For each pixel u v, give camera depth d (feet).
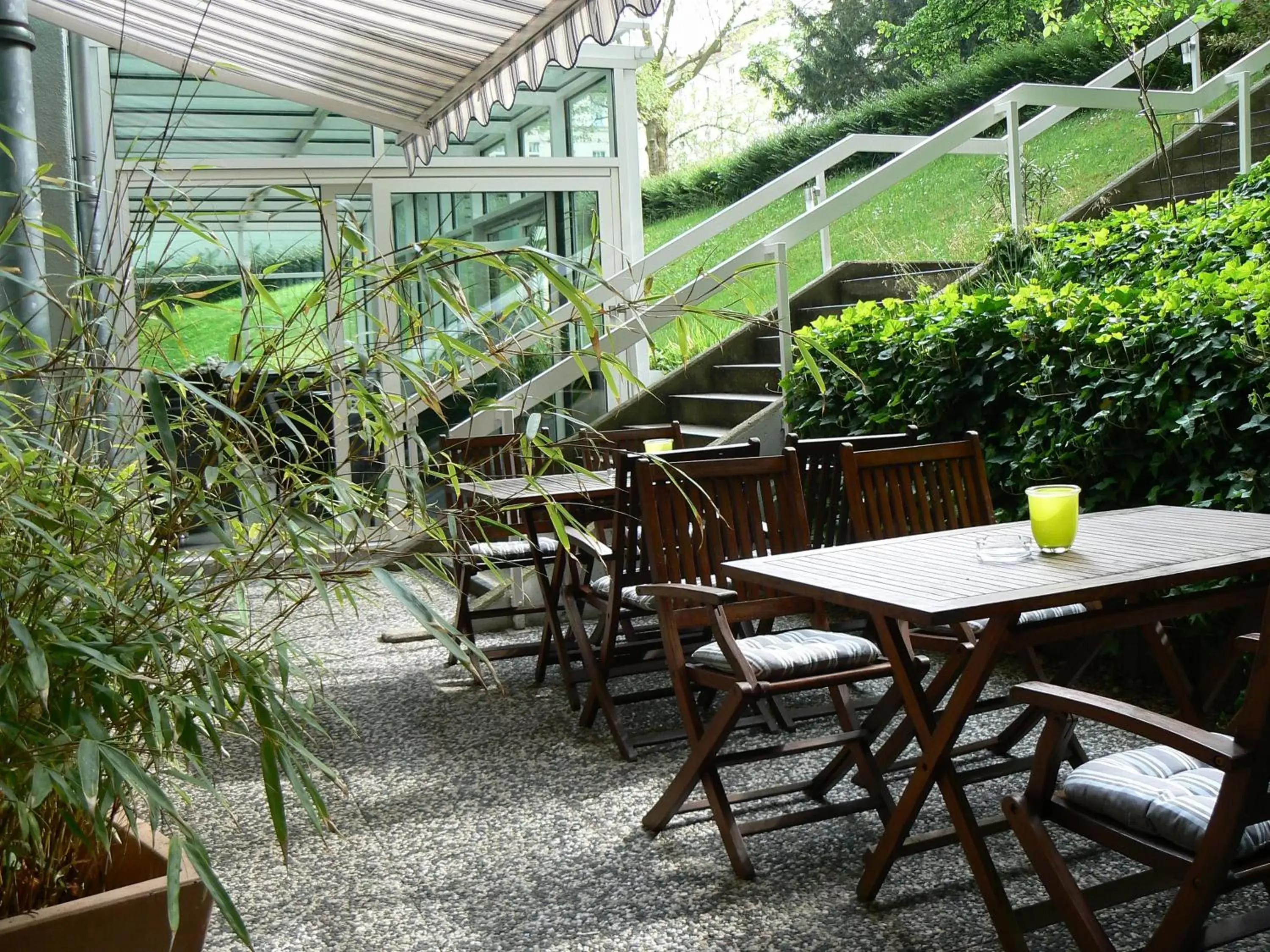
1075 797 7.04
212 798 12.16
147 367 5.46
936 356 16.74
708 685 10.20
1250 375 12.42
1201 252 20.13
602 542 17.84
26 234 6.43
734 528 12.51
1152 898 8.84
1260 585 10.33
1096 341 14.19
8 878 6.19
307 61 19.49
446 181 28.73
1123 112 34.06
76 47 24.59
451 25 16.22
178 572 6.38
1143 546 9.46
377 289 6.21
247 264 6.27
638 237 30.50
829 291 26.96
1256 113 27.63
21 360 6.99
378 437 6.66
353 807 11.78
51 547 5.58
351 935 8.87
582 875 9.80
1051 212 26.37
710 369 25.84
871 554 9.98
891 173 23.47
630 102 30.19
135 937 6.04
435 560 6.68
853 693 14.84
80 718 5.40
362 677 17.06
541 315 6.61
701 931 8.66
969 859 8.27
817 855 10.02
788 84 65.31
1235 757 5.87
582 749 13.33
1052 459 14.85
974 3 57.31
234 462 5.95
